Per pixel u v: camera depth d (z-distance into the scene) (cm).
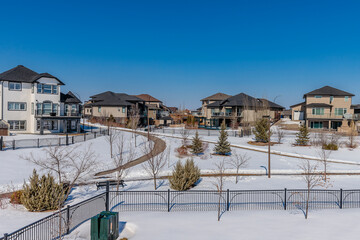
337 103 6072
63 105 4491
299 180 2231
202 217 1334
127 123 5966
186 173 1923
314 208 1519
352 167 2809
